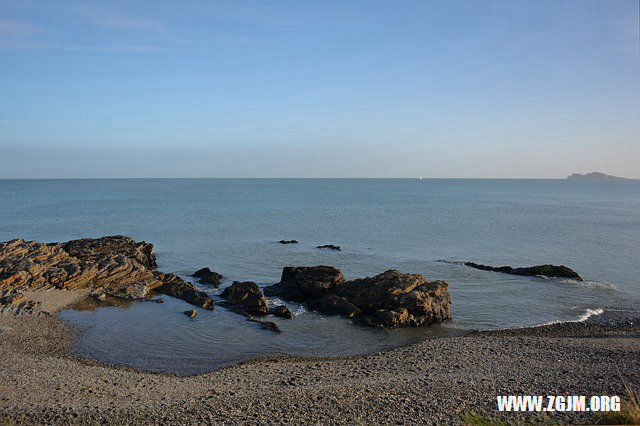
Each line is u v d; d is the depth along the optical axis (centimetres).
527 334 3294
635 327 3428
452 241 7312
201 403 2017
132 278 4278
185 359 2758
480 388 2183
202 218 10256
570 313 3769
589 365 2542
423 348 2942
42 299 3734
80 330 3186
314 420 1838
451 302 3900
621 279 4934
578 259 6003
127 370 2562
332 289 3934
